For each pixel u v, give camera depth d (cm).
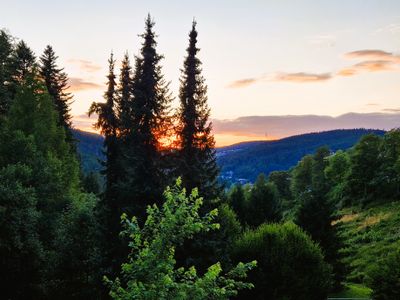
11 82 5212
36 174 3506
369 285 3475
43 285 3058
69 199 3847
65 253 3044
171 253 1066
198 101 3038
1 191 2883
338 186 11262
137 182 2703
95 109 3622
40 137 4194
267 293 2841
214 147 3041
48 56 5628
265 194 5572
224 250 2811
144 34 2883
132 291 970
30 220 2948
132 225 1112
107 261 2764
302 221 4144
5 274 2902
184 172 2823
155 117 2805
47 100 4509
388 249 5791
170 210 1082
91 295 2973
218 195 2975
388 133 10306
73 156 5147
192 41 3058
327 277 3116
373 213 8481
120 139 3212
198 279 1063
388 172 9806
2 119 4472
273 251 2939
